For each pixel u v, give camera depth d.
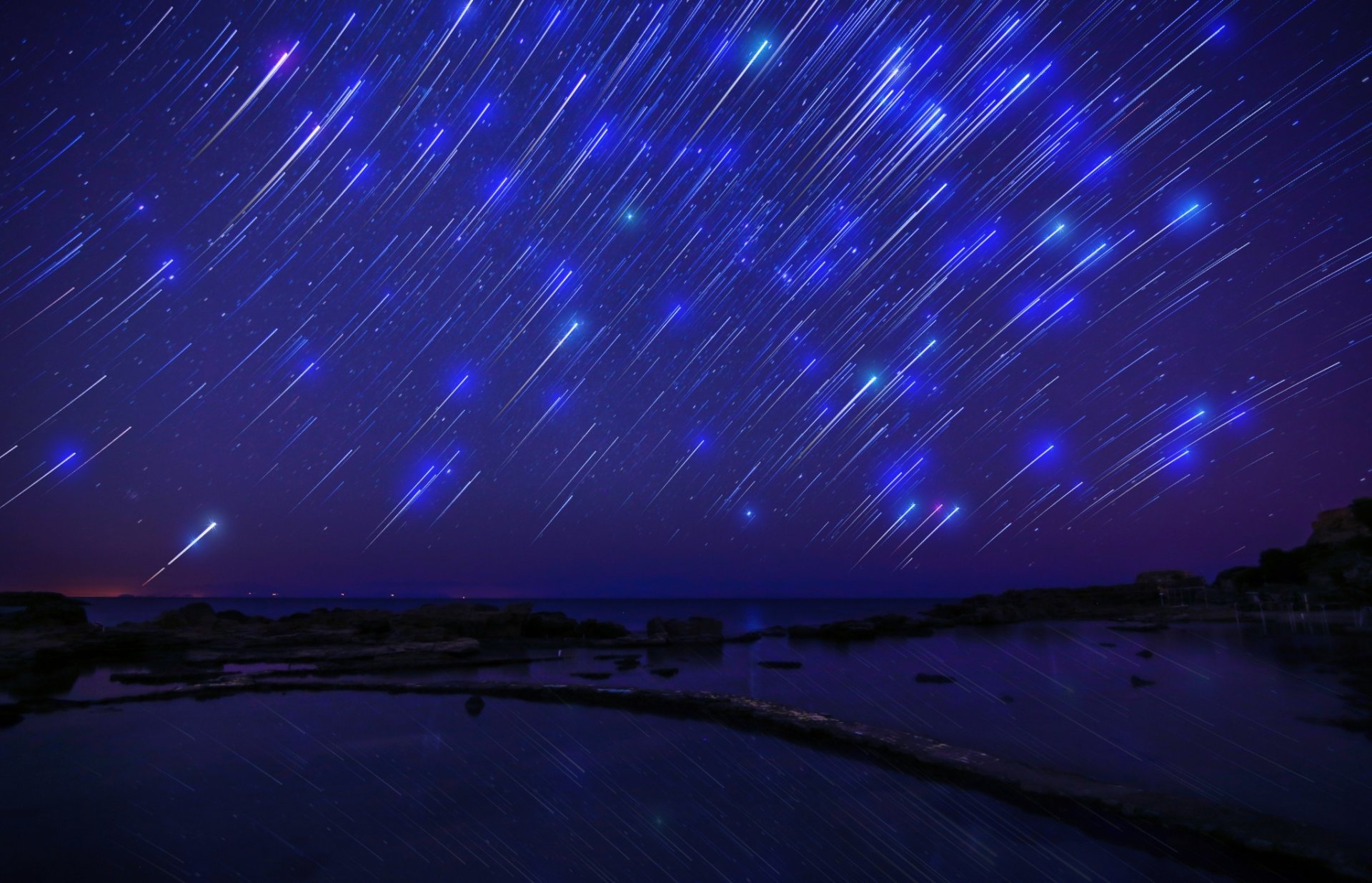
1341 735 8.96
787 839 5.55
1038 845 5.36
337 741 8.97
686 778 7.28
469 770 7.61
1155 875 4.85
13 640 18.58
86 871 5.00
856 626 26.12
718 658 18.86
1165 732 9.23
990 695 12.46
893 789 6.86
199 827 5.88
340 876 4.89
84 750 8.52
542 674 15.61
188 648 20.06
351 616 25.98
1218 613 28.58
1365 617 24.22
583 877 4.84
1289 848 5.07
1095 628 26.97
